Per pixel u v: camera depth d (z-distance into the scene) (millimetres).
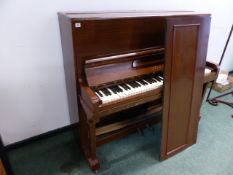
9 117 1789
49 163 1779
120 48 1535
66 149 1938
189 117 1776
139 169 1706
